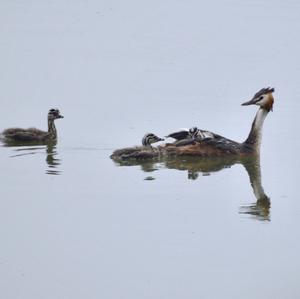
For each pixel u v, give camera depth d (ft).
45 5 119.03
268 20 111.55
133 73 93.35
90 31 107.55
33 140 75.61
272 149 74.74
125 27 109.19
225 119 81.00
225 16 113.80
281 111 82.53
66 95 87.35
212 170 69.46
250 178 67.21
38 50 100.78
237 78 91.25
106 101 85.66
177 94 87.25
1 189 63.62
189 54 99.40
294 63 95.55
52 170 68.03
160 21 111.55
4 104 85.35
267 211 59.93
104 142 75.05
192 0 121.49
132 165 69.92
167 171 68.69
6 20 112.47
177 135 74.43
